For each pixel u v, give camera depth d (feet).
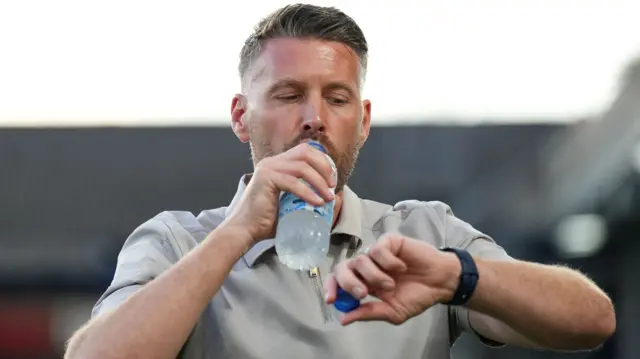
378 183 26.40
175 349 7.30
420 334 8.33
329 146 8.21
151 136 25.93
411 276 7.22
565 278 7.78
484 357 27.68
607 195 25.76
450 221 9.13
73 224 26.40
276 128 8.29
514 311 7.45
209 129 25.91
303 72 8.23
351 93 8.38
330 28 8.39
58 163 25.99
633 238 26.81
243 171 26.20
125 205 26.30
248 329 8.21
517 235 27.22
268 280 8.41
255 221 7.59
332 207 7.45
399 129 26.00
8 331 26.43
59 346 26.50
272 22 8.54
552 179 26.30
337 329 8.16
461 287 7.26
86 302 26.73
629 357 27.14
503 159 26.37
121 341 7.22
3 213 26.16
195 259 7.52
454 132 26.05
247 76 8.64
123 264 8.52
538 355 27.02
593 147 25.07
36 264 26.43
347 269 7.02
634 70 23.16
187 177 26.21
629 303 27.30
